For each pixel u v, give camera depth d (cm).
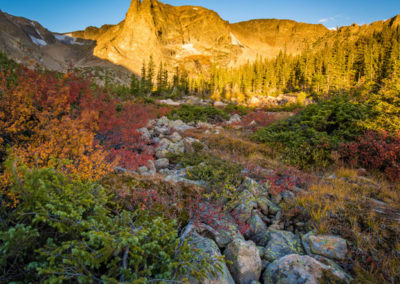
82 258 197
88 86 965
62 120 506
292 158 919
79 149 446
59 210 231
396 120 889
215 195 501
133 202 374
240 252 323
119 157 650
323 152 898
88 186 314
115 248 220
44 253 190
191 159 898
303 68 7094
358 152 837
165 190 449
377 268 323
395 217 427
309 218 454
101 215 254
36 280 197
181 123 1950
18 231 189
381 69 4462
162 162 877
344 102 1125
